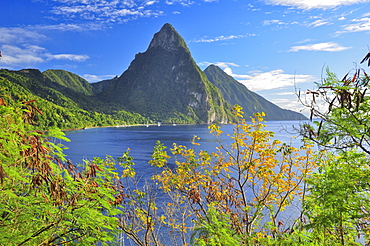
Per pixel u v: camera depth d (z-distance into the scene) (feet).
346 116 14.33
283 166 25.89
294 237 17.93
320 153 18.42
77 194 12.63
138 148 233.96
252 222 24.97
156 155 28.63
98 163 17.80
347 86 13.19
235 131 27.12
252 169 26.78
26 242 10.74
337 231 17.10
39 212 11.07
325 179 16.56
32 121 10.75
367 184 14.46
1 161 9.20
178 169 27.73
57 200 11.48
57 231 12.02
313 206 18.01
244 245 19.15
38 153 10.19
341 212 15.14
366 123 13.53
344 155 15.81
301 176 24.62
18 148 9.37
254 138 26.12
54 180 11.23
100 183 14.93
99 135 419.13
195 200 25.85
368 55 12.30
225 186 27.61
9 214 10.94
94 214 12.66
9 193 9.53
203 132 492.95
